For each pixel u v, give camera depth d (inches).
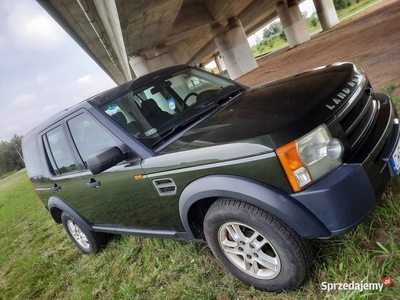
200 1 802.2
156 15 512.7
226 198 75.2
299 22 1047.6
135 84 115.8
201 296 85.4
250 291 79.7
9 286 157.2
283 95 85.1
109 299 106.4
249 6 1060.5
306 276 73.2
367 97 84.0
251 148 65.3
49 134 133.2
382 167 69.2
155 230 103.2
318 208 61.6
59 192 136.3
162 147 89.0
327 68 99.0
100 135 102.8
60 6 455.2
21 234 277.6
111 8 405.4
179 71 130.3
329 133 65.7
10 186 1074.7
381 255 71.3
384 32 365.7
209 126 87.7
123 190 98.4
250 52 984.9
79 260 154.6
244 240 77.0
